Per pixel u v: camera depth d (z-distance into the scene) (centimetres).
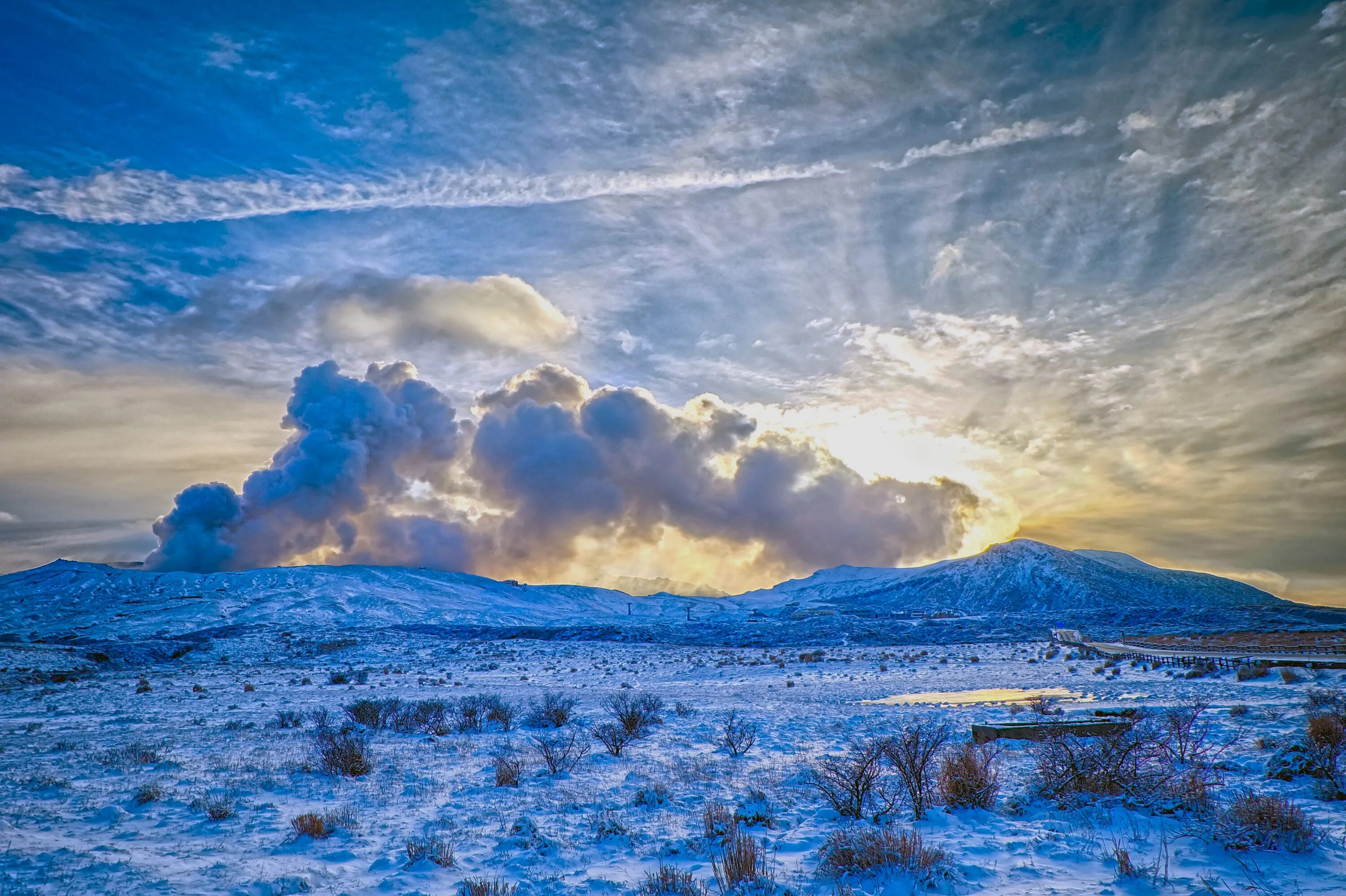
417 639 11919
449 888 934
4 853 1088
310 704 3866
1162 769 1279
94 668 7094
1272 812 959
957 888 837
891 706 3219
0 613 16312
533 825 1211
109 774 1802
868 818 1188
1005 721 2288
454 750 2195
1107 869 890
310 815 1227
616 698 3175
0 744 2419
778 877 916
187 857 1078
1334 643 6456
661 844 1095
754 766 1795
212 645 10212
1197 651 6438
